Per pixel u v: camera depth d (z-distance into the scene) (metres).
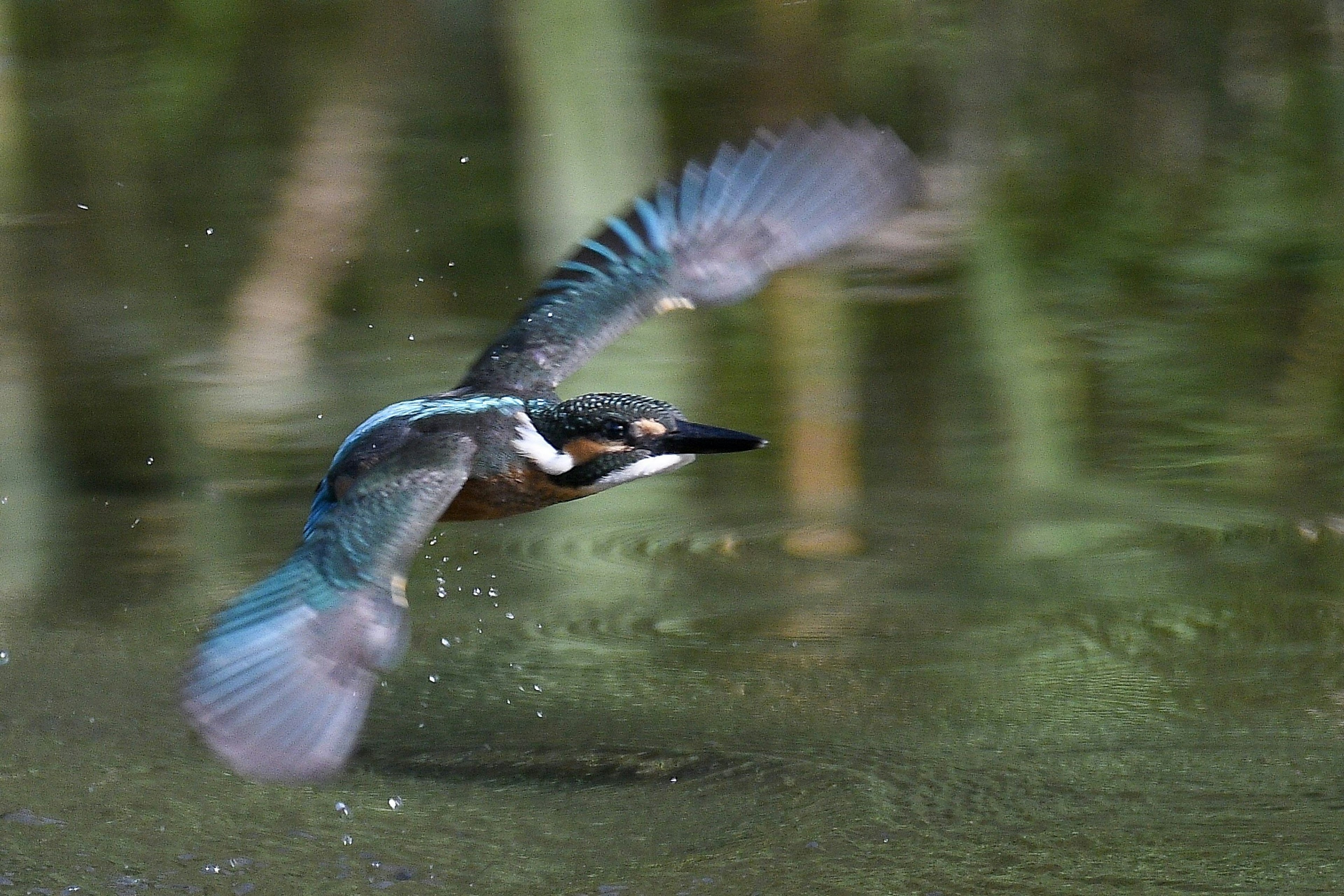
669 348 13.71
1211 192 15.62
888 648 9.16
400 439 5.70
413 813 7.23
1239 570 10.29
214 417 13.10
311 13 17.95
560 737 8.04
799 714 8.32
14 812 7.19
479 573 10.54
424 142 17.03
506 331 6.50
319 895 6.47
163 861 6.76
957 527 11.27
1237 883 6.45
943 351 13.96
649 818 7.15
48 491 11.95
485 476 5.86
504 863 6.74
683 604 9.93
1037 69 16.45
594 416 5.94
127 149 17.38
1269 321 14.29
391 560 5.08
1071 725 8.12
